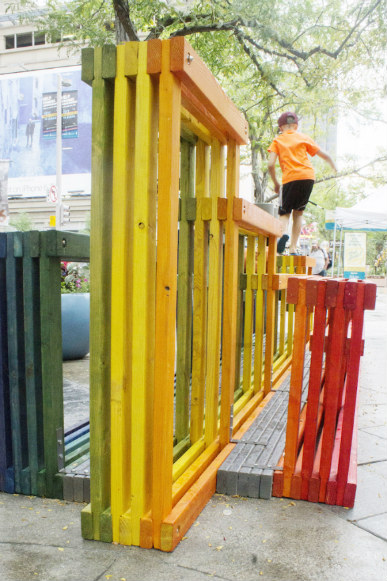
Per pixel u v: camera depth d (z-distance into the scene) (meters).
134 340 1.91
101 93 1.88
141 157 1.86
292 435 2.35
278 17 6.09
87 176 34.25
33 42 34.88
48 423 2.37
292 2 6.36
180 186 2.89
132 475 1.95
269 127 9.35
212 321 2.71
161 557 1.88
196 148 2.84
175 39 1.79
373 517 2.20
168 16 6.13
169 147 1.82
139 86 1.84
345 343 3.27
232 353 2.79
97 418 1.97
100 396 1.96
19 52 34.88
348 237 20.31
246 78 9.05
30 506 2.32
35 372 2.39
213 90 2.15
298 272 5.07
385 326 10.50
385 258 41.91
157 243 1.86
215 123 2.47
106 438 2.02
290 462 2.37
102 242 1.92
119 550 1.93
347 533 2.06
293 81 8.80
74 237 2.39
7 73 35.25
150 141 1.88
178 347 2.85
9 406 2.47
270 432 2.97
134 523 1.96
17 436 2.43
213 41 7.03
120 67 1.86
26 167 35.56
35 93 34.88
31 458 2.42
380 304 17.34
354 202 20.42
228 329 2.75
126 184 1.90
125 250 1.91
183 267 2.83
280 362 4.71
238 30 6.35
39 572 1.79
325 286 2.25
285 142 5.98
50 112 34.72
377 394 4.57
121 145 1.87
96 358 1.95
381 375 5.42
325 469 2.31
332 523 2.14
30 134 35.25
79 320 5.50
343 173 12.62
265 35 6.09
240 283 3.71
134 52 1.84
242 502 2.33
